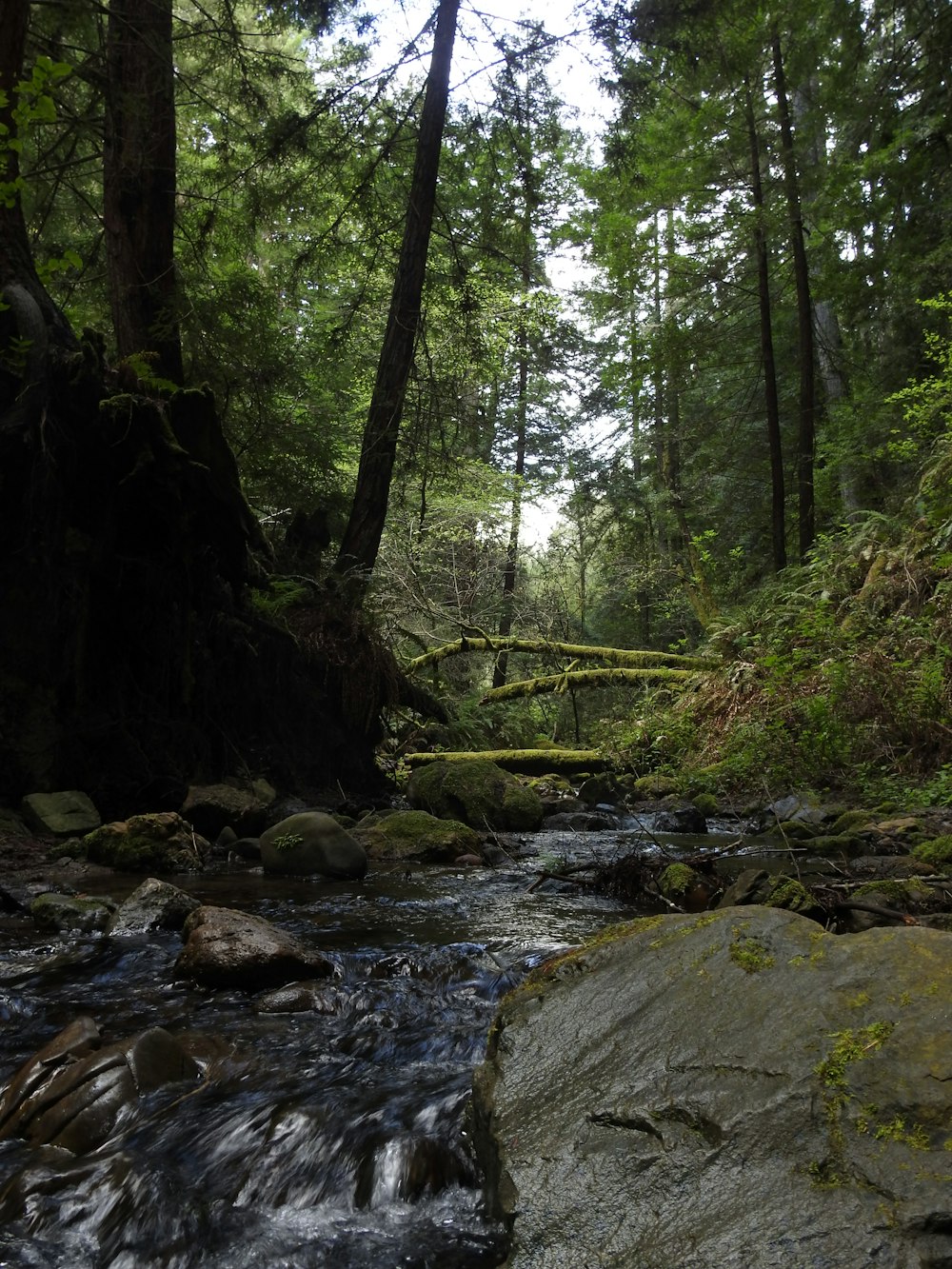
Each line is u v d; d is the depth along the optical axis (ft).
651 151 53.47
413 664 47.03
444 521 57.47
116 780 24.12
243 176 38.65
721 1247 4.93
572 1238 5.40
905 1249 4.58
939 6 42.52
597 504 79.30
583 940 14.23
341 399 54.39
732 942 7.61
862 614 35.99
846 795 29.48
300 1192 7.02
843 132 49.49
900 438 48.78
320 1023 10.57
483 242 43.62
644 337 60.49
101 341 23.66
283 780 30.07
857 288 48.60
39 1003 11.05
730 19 44.86
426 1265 6.03
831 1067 5.84
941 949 6.83
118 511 24.38
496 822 28.63
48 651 23.03
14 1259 6.24
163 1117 8.07
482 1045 9.89
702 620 64.85
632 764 42.50
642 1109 6.12
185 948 12.30
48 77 20.18
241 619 29.89
